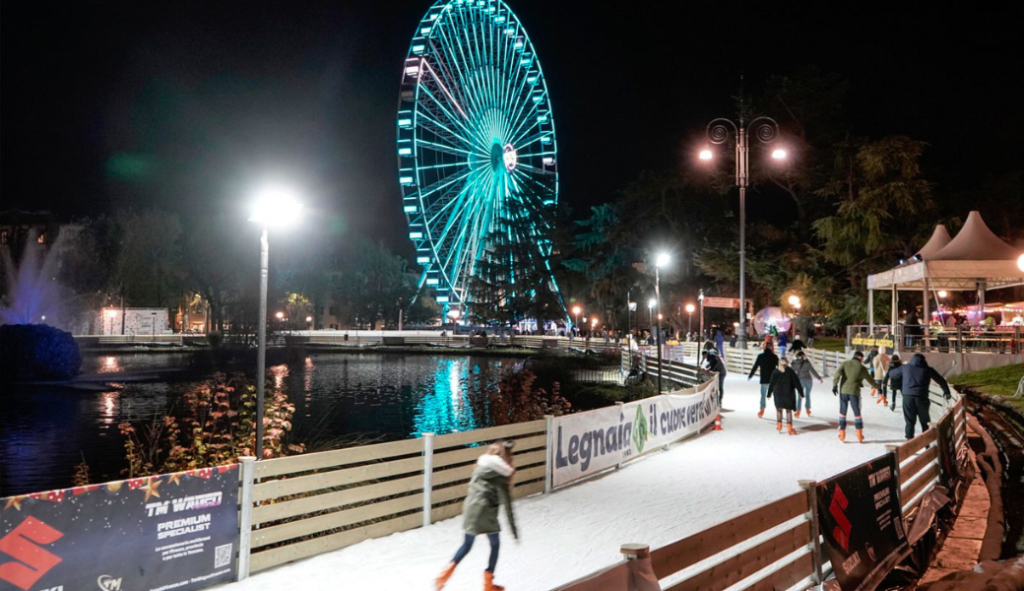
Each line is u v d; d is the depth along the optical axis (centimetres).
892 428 1903
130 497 698
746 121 5609
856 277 4912
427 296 13462
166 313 8419
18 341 4153
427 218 6300
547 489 1231
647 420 1562
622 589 458
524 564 859
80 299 8131
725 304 4406
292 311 12125
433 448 1041
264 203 1027
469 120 6588
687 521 1044
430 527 1018
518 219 8556
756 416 2161
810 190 5578
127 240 8188
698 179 6194
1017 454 1437
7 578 612
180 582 735
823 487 712
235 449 1207
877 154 4506
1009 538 952
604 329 8281
